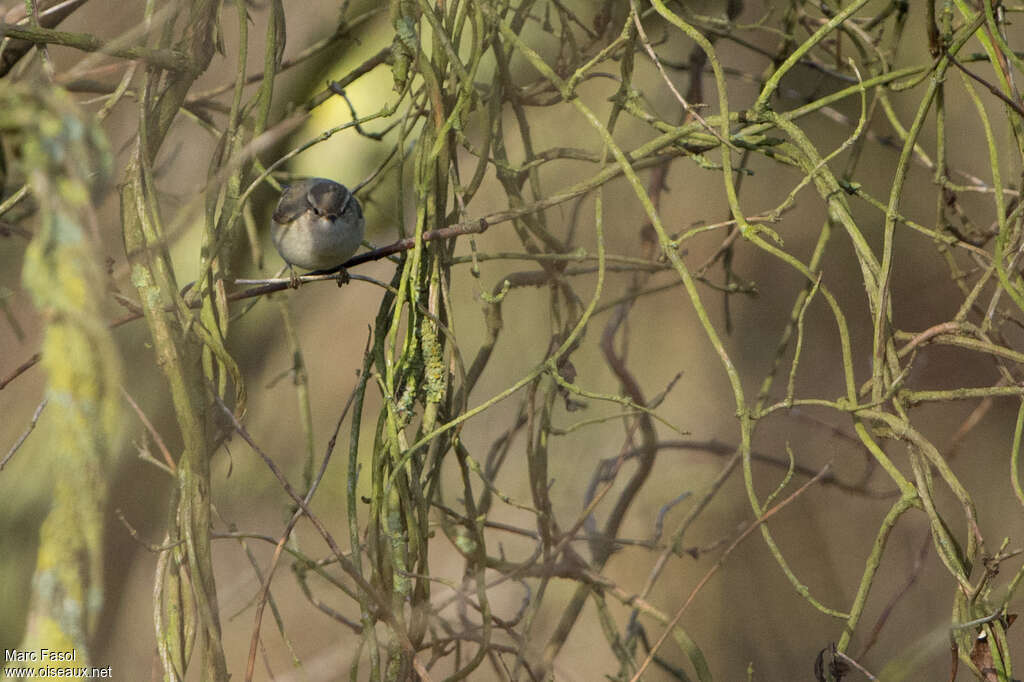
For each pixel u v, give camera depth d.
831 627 12.95
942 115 6.56
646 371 14.88
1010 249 6.10
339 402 13.91
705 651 12.95
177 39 6.10
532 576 6.85
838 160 14.76
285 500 13.02
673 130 6.53
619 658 7.03
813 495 13.83
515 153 12.97
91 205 4.33
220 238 6.03
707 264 8.05
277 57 6.39
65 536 4.20
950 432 14.17
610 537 8.06
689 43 12.98
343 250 7.96
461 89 6.16
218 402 5.62
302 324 13.91
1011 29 12.40
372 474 5.94
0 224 7.42
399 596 5.77
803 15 8.02
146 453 5.65
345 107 10.41
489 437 13.82
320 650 12.38
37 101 4.27
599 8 7.77
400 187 6.55
